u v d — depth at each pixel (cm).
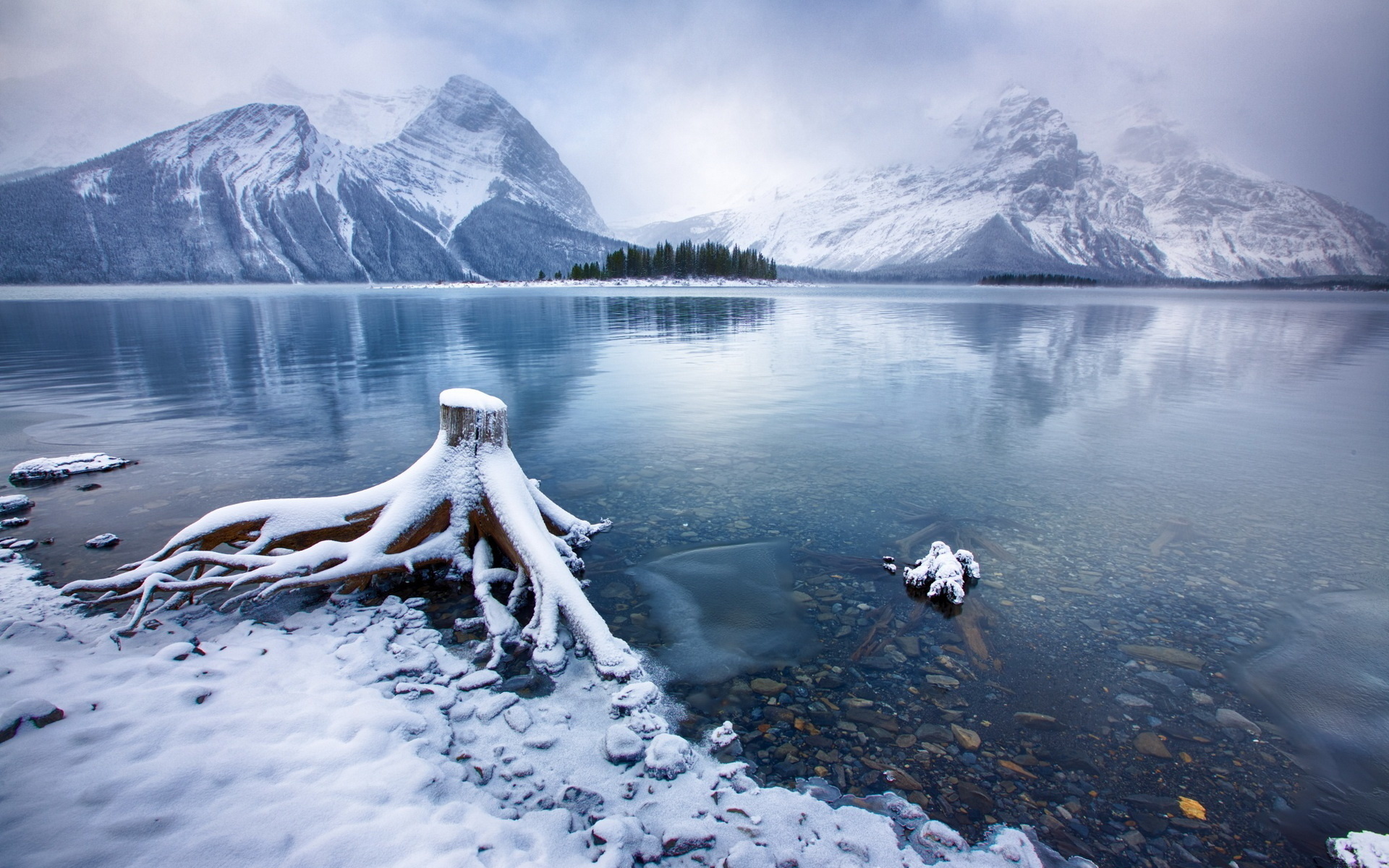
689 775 284
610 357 1891
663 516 627
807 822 257
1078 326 3281
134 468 755
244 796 243
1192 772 300
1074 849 254
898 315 4141
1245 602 461
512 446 886
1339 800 284
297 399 1212
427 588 474
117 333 2775
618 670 360
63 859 205
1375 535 584
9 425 987
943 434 962
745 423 1030
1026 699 352
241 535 458
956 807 275
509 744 300
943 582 461
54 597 436
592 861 231
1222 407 1183
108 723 282
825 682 365
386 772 264
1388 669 380
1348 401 1232
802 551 547
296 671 350
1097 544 564
